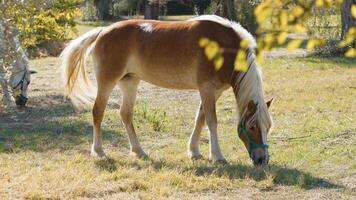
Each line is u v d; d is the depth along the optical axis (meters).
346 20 21.38
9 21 7.97
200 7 45.38
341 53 21.80
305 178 7.13
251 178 7.06
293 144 9.26
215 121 7.89
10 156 8.28
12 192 6.38
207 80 7.80
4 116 11.67
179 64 7.93
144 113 11.55
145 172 7.27
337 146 8.95
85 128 10.62
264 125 7.51
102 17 46.97
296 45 2.12
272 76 17.80
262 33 2.15
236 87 7.66
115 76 8.28
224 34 7.77
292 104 13.11
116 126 10.77
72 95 8.68
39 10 8.77
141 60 8.18
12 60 8.00
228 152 8.80
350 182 7.08
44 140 9.52
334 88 15.17
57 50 24.62
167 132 10.48
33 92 14.96
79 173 7.16
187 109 12.81
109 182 6.83
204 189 6.70
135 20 8.45
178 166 7.69
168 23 8.20
